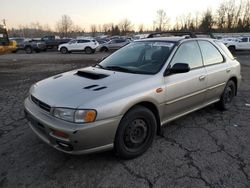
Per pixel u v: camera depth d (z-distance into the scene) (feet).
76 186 8.72
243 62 48.44
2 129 13.33
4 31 63.87
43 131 9.54
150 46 13.21
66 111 8.70
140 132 10.43
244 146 11.52
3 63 48.03
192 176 9.28
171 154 10.80
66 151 9.00
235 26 196.03
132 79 10.46
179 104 12.05
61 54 77.41
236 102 18.24
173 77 11.47
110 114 8.96
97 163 10.08
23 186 8.71
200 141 12.02
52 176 9.26
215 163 10.12
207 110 16.38
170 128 13.52
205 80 13.35
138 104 10.25
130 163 10.11
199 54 13.60
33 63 48.19
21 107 17.07
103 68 12.62
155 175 9.34
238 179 9.08
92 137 8.72
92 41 80.69
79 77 11.23
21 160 10.30
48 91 10.03
